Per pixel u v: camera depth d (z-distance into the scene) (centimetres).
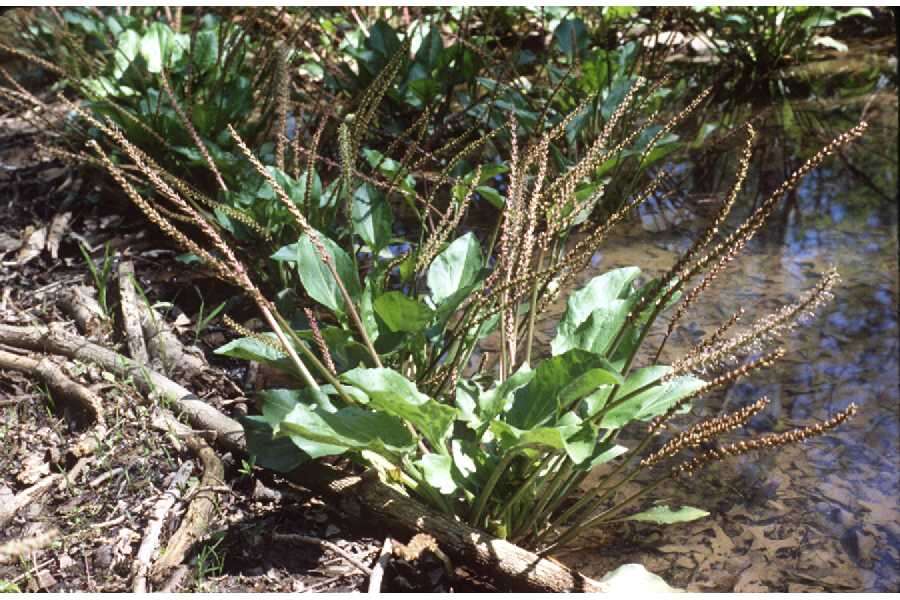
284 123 182
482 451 145
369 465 151
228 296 197
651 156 222
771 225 227
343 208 211
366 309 157
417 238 220
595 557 151
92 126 226
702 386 140
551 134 155
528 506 148
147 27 257
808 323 194
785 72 333
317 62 276
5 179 229
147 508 151
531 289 158
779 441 130
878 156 261
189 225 213
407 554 138
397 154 250
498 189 240
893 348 186
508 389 143
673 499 160
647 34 284
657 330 192
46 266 203
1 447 160
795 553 151
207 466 156
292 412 137
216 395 173
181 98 224
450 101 265
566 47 254
